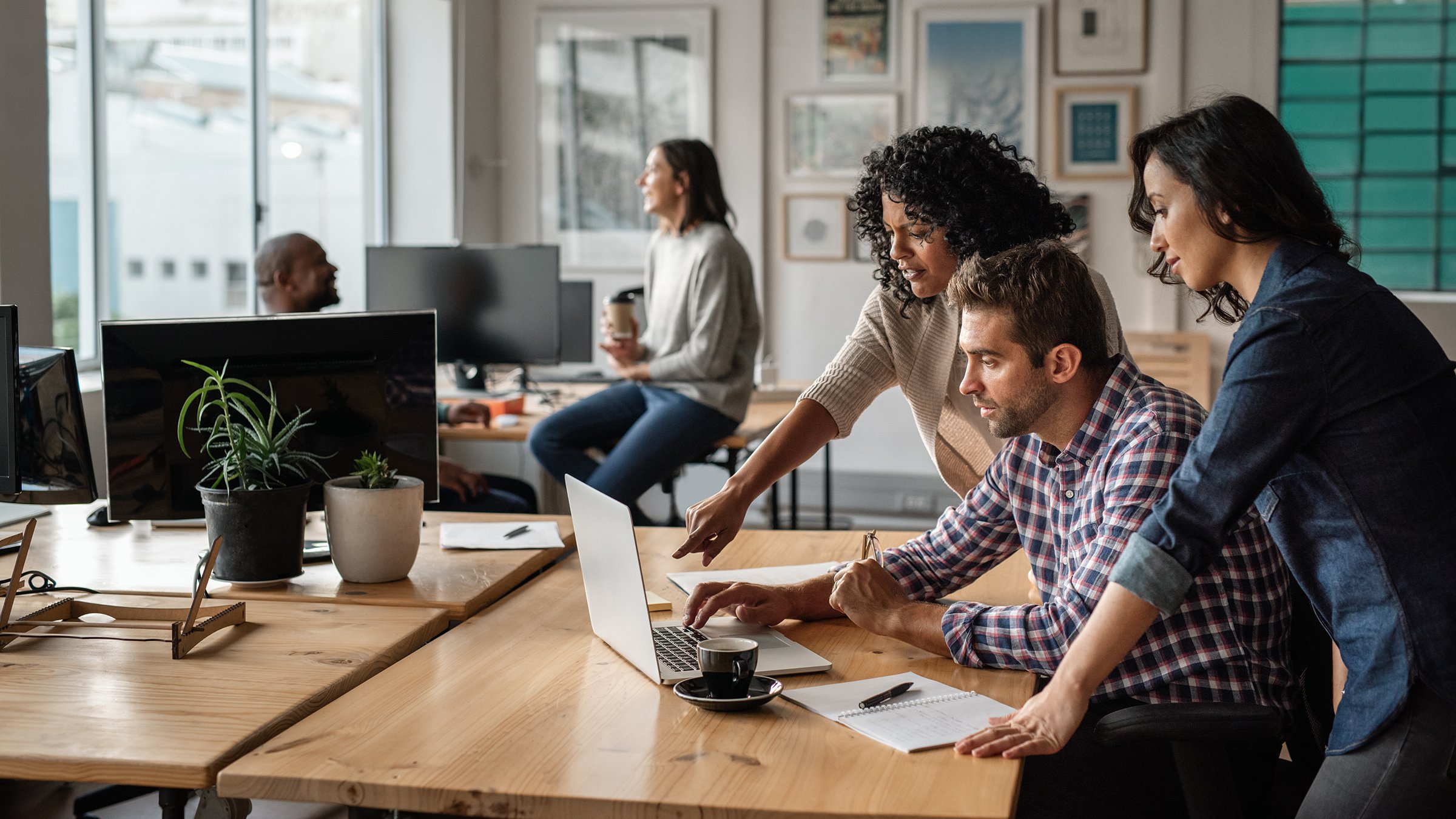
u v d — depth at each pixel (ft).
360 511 6.00
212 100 15.46
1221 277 4.74
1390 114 19.04
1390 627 4.26
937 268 6.31
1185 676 4.86
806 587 5.73
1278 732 4.31
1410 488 4.21
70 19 11.98
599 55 19.62
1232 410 4.27
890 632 5.31
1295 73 19.17
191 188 15.78
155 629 5.25
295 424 6.19
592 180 19.80
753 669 4.52
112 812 8.37
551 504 17.10
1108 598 4.31
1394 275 19.31
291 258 10.94
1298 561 4.61
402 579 6.22
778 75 19.22
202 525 7.53
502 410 13.62
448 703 4.50
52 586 5.87
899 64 18.83
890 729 4.25
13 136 10.39
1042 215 6.21
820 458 19.56
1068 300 4.96
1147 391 5.12
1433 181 19.03
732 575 6.40
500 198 20.11
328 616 5.58
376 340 6.75
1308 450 4.39
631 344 12.70
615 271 19.85
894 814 3.57
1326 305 4.25
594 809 3.65
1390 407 4.21
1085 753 5.14
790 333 19.53
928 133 6.15
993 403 5.16
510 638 5.37
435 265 14.47
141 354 6.43
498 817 3.70
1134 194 5.08
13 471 6.61
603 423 12.99
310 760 3.92
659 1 19.35
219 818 4.05
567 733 4.19
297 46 16.48
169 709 4.34
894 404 19.33
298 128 16.75
